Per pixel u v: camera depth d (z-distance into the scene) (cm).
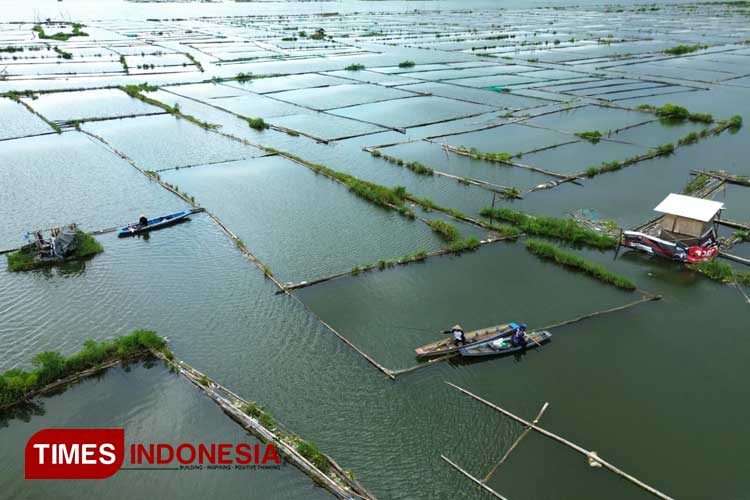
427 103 5438
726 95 5812
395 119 4881
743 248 2578
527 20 14812
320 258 2464
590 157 3856
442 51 9000
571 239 2652
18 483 1377
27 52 8481
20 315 2042
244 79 6594
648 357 1822
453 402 1620
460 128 4597
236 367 1767
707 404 1627
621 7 19575
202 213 2945
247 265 2403
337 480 1362
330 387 1678
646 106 5159
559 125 4666
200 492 1352
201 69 7162
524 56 8406
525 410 1590
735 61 7875
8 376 1661
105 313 2056
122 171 3569
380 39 10569
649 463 1421
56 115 4919
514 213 2828
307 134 4422
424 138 4306
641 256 2522
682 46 8694
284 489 1359
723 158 3866
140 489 1363
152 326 1980
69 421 1568
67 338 1917
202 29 12069
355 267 2333
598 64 7669
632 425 1543
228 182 3403
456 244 2522
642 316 2045
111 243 2608
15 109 5106
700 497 1330
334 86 6244
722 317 2048
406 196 3130
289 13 17438
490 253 2522
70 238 2441
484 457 1437
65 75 6731
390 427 1533
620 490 1348
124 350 1784
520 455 1444
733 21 13925
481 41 10244
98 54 8369
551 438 1493
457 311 2059
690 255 2398
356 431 1519
